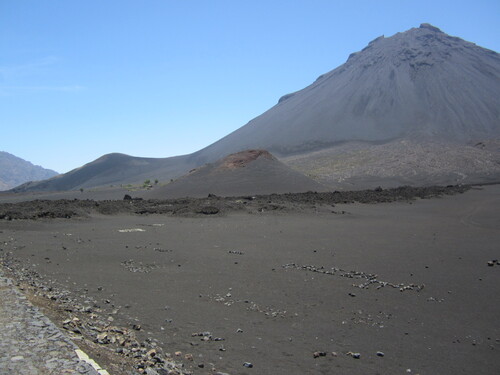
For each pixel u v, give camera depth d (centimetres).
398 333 1038
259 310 1190
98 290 1322
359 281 1519
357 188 8956
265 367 829
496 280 1530
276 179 7331
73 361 630
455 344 976
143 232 2748
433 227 3058
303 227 3039
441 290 1411
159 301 1236
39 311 859
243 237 2567
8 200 7562
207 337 961
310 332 1032
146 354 795
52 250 2019
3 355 631
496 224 3197
